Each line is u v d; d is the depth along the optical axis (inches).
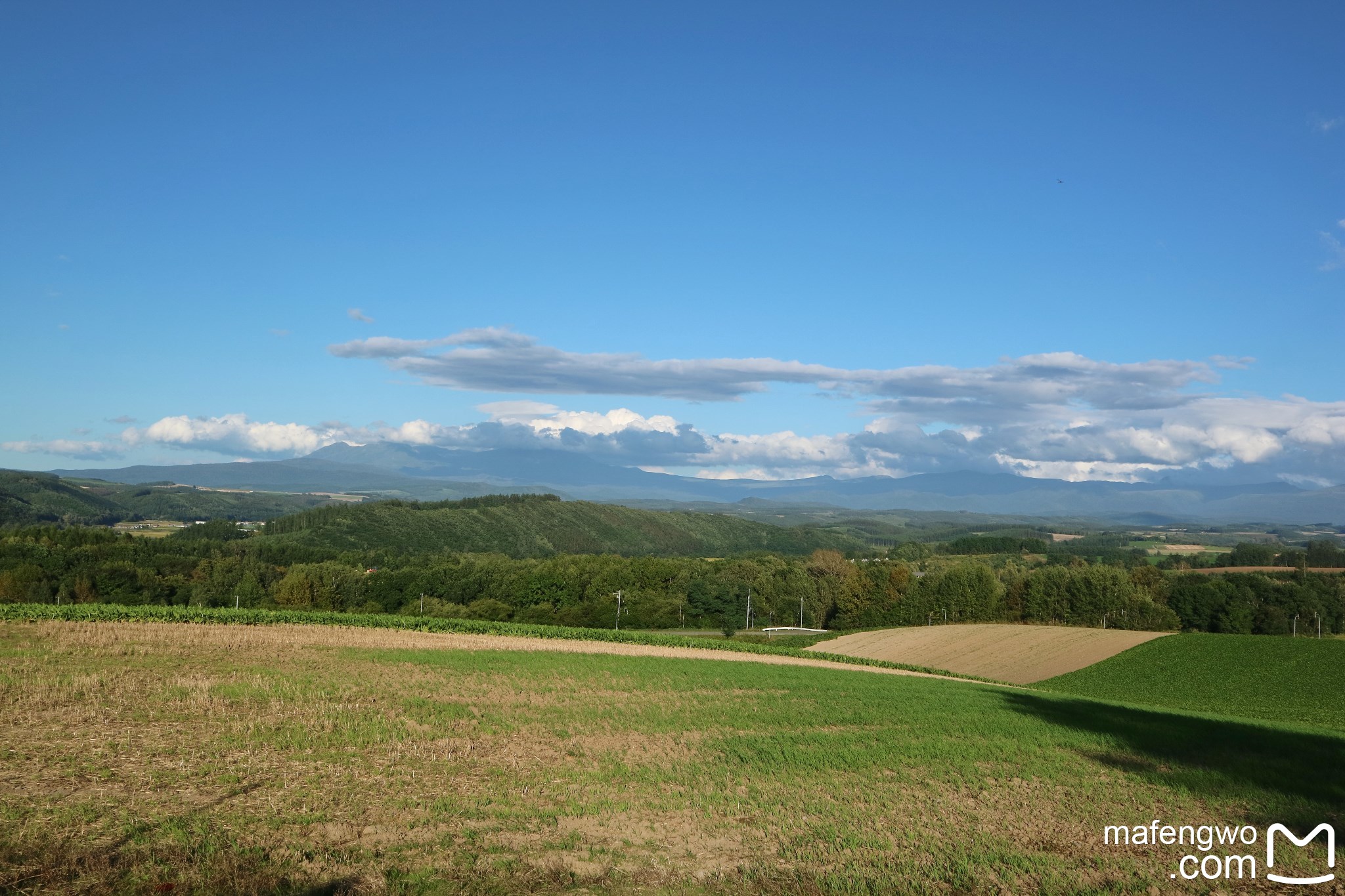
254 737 872.9
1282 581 4141.2
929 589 4468.5
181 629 1999.3
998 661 2864.2
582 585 4458.7
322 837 601.0
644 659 1951.3
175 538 5693.9
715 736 1062.4
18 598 3289.9
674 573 4702.3
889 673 2155.5
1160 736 1168.2
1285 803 812.0
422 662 1665.8
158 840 566.9
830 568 5157.5
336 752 838.5
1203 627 4020.7
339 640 1991.9
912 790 828.6
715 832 670.5
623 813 708.0
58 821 586.9
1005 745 1067.3
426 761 837.2
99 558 3811.5
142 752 790.5
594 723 1102.4
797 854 623.8
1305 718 1971.0
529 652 1983.3
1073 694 2127.2
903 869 598.5
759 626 4478.3
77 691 1062.4
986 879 588.7
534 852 603.5
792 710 1301.7
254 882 517.3
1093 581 4178.2
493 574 4399.6
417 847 594.6
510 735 1001.5
